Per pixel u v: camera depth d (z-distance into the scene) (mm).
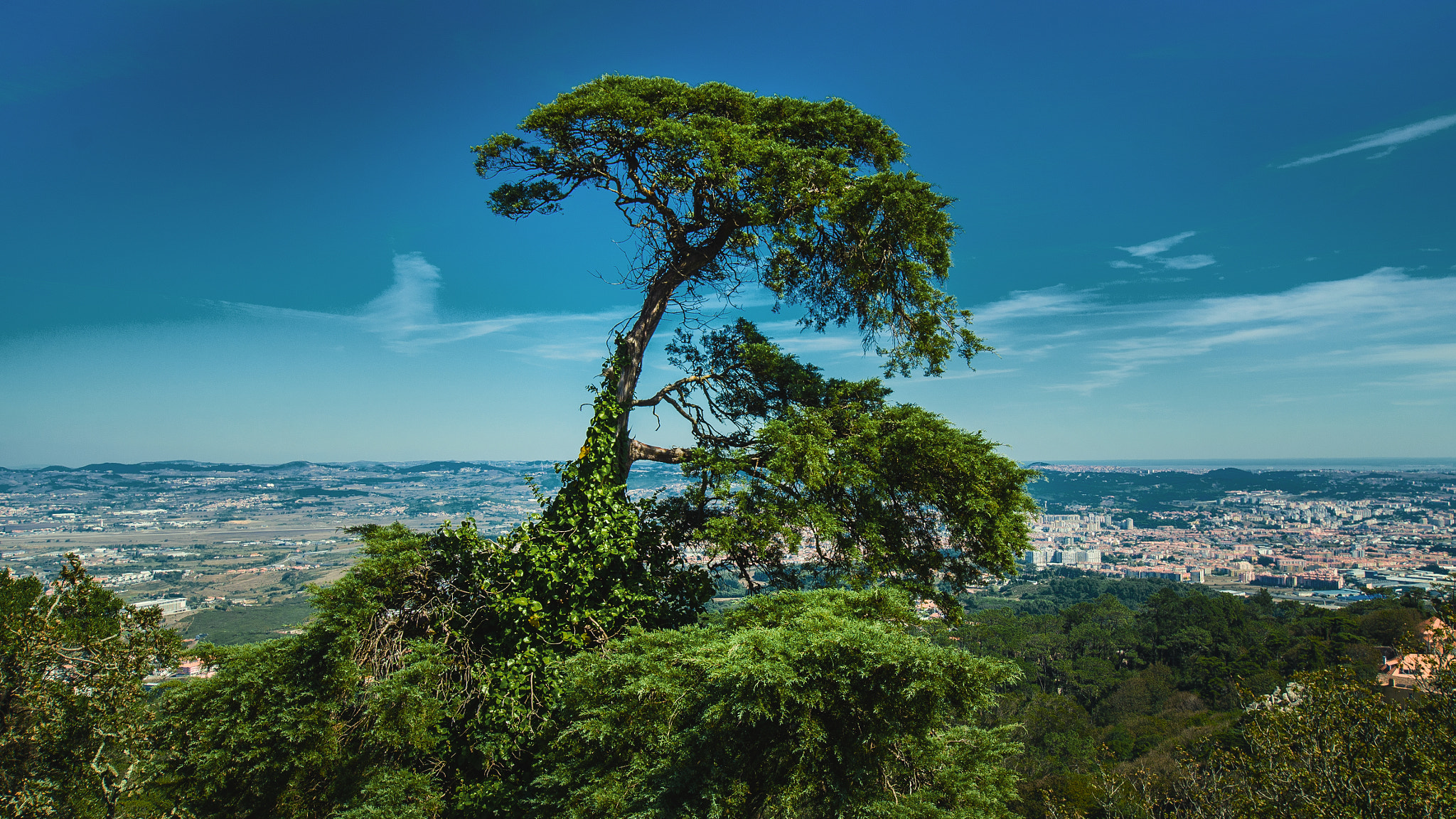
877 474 7484
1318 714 10867
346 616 5949
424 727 5746
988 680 4301
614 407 7793
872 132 9328
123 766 9750
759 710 4152
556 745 5281
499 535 7348
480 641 7047
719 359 9969
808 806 4414
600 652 5605
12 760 9461
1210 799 12938
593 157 8602
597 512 7340
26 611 10539
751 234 8484
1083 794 19078
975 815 4164
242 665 5734
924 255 8570
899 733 4289
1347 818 9578
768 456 7773
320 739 5426
